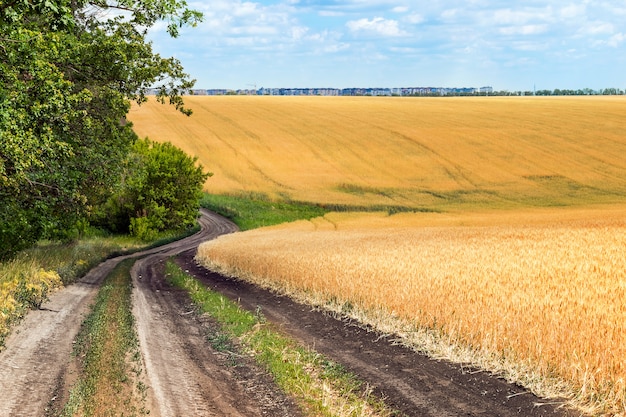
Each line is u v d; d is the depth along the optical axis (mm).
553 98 152625
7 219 21641
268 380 9695
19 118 13938
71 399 8000
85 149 22234
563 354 9195
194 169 66312
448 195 74438
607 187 73562
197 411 7996
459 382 9477
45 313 14859
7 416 7539
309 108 125562
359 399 8711
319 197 76250
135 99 23406
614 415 7777
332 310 16078
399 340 12375
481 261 19797
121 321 13938
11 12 11203
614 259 19453
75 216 25406
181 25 17594
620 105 119625
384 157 90562
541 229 34812
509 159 86125
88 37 20594
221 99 142250
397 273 17625
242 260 26625
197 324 15148
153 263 36312
